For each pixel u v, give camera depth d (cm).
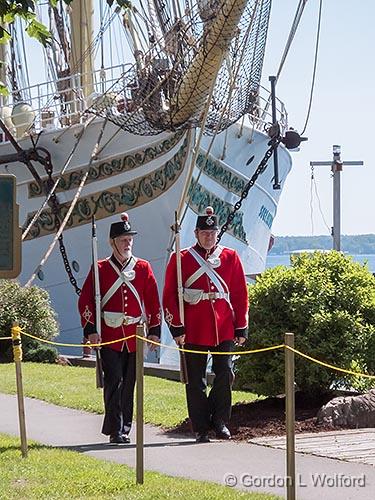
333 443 952
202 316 1023
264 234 2427
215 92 1748
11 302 1920
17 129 2291
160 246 2116
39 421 1171
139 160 2105
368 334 1139
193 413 1012
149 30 2155
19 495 762
